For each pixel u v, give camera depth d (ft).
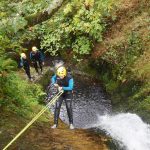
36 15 65.05
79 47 57.82
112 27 56.80
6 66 28.68
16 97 30.45
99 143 29.19
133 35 49.96
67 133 30.30
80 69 55.36
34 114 31.60
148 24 50.52
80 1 61.62
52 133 29.14
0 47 28.81
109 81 49.08
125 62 47.50
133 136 30.83
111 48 51.60
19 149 25.05
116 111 41.70
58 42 60.80
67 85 31.19
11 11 33.45
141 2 55.88
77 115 42.52
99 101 45.93
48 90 50.67
